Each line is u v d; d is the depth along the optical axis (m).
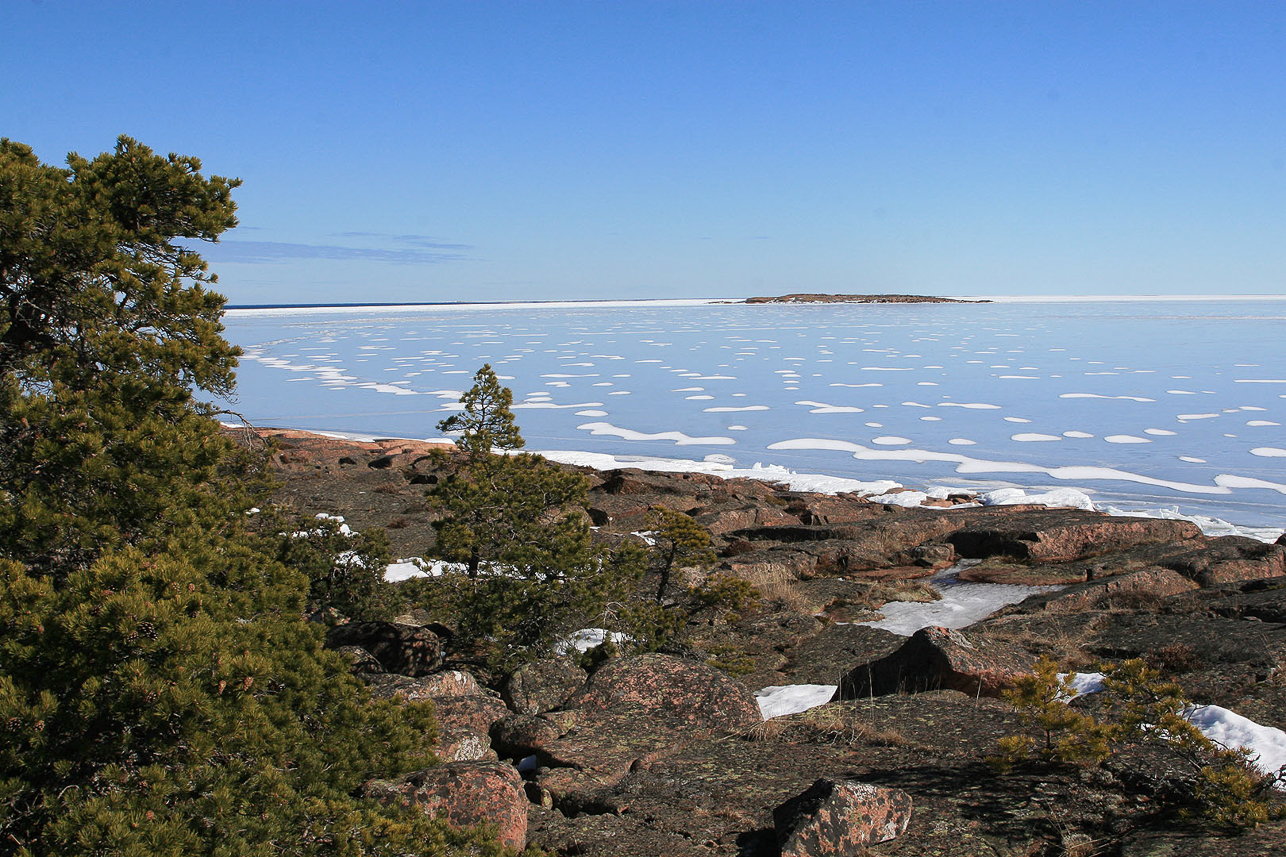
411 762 4.54
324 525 10.69
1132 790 5.00
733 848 4.46
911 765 5.45
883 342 94.81
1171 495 27.28
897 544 17.28
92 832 3.01
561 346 93.00
